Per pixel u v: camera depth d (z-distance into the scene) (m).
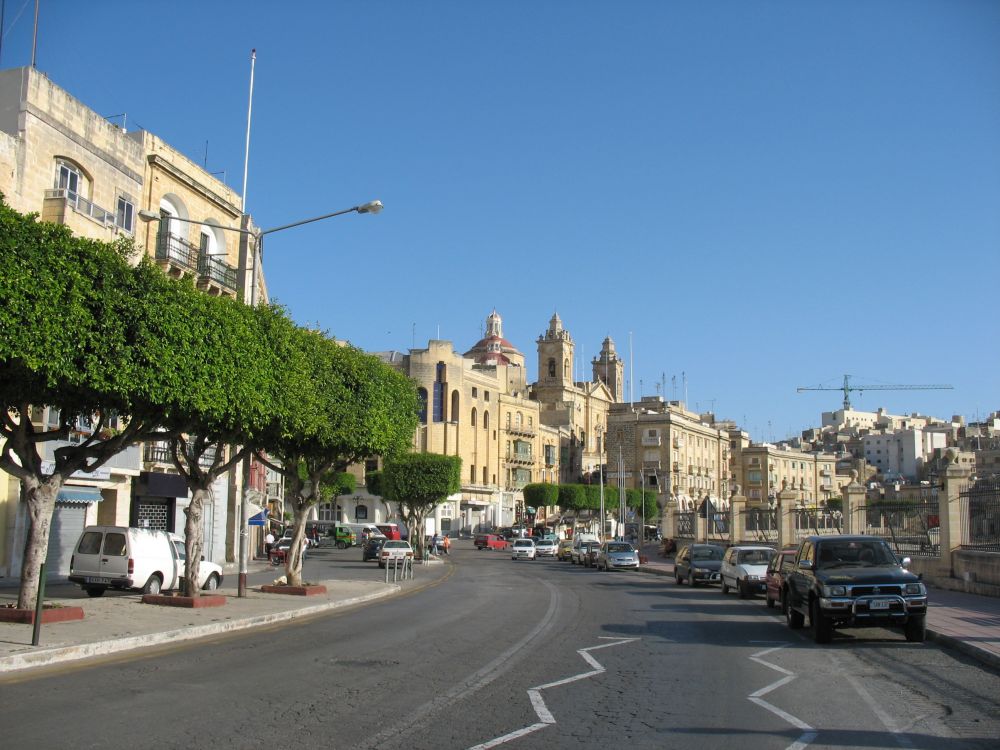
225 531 43.25
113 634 15.74
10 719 9.27
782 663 14.04
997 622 18.64
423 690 11.37
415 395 32.75
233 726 9.10
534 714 9.95
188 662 13.66
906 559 17.58
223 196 38.53
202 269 35.66
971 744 8.74
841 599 16.16
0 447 27.33
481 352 123.06
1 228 14.27
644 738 8.84
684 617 22.06
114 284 16.22
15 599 22.66
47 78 27.88
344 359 27.58
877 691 11.56
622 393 141.12
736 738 8.88
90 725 9.02
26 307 14.34
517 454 105.62
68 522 31.02
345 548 79.12
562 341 123.12
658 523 113.00
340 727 9.16
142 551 24.48
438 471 59.34
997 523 25.81
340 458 31.36
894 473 178.62
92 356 15.55
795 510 41.12
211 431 21.77
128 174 31.97
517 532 91.31
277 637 17.25
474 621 20.72
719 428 147.00
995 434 189.00
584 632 18.47
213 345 18.45
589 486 98.56
